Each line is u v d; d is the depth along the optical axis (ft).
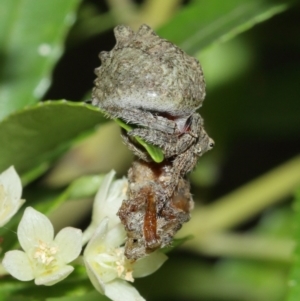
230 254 0.77
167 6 0.77
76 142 0.68
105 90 0.63
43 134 0.65
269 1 0.70
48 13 0.71
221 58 0.80
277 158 0.92
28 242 0.62
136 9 0.78
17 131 0.64
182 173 0.63
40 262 0.61
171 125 0.63
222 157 0.80
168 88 0.63
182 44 0.70
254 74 0.80
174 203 0.62
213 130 0.80
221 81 0.80
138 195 0.62
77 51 0.87
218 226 0.75
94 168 0.77
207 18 0.70
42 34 0.71
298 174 0.75
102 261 0.62
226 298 0.79
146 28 0.64
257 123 0.81
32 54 0.71
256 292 0.79
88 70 0.87
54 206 0.65
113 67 0.63
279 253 0.77
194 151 0.63
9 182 0.63
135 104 0.63
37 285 0.64
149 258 0.63
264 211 0.84
